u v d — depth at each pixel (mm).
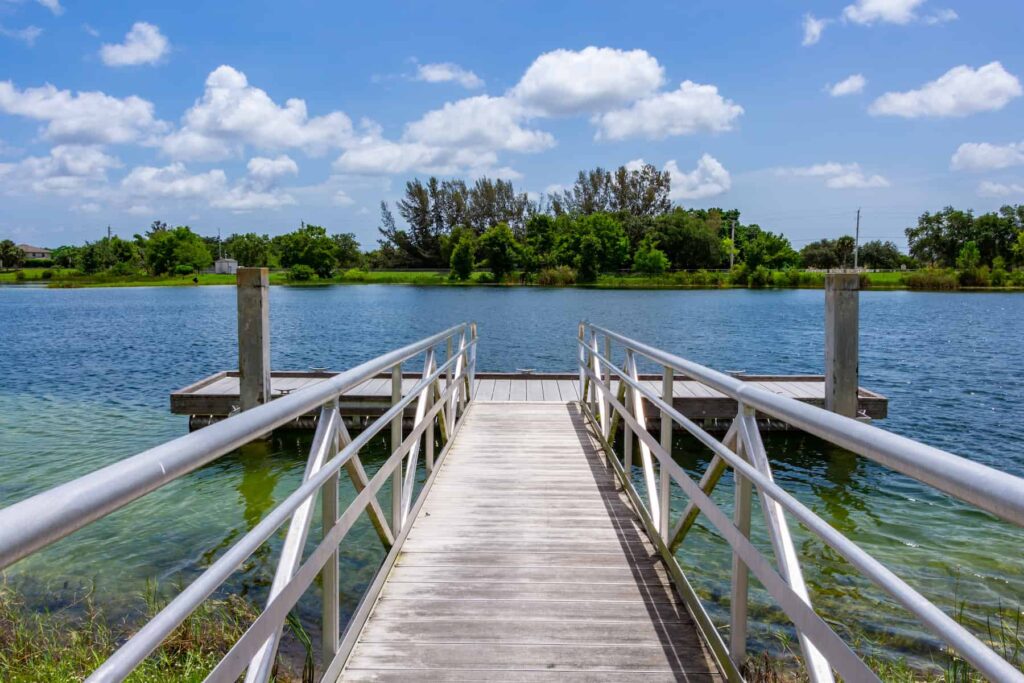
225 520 5703
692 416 7836
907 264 88500
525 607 2938
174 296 52688
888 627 3951
